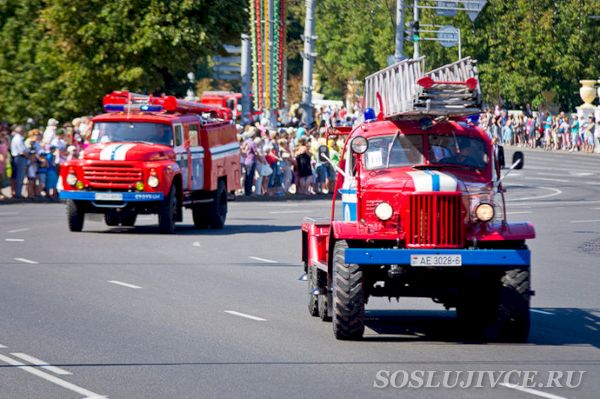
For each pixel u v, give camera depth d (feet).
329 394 68.08
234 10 275.39
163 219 176.45
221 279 125.59
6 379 72.02
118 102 187.73
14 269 129.70
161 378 72.59
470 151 96.37
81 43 266.36
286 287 120.57
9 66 266.36
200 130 190.29
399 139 96.53
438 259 86.79
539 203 259.39
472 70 100.12
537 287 125.90
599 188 311.27
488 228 89.35
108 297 109.70
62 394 67.92
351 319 86.94
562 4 561.02
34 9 269.64
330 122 316.19
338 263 87.71
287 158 270.67
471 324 98.27
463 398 67.41
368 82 112.27
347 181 96.84
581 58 565.94
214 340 87.10
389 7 536.83
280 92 282.36
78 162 174.70
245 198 258.16
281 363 77.87
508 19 551.18
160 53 267.80
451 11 360.69
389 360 79.46
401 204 88.99
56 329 91.20
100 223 193.06
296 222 203.31
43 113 266.57
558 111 574.97
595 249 167.02
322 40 604.49
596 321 100.94
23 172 227.40
